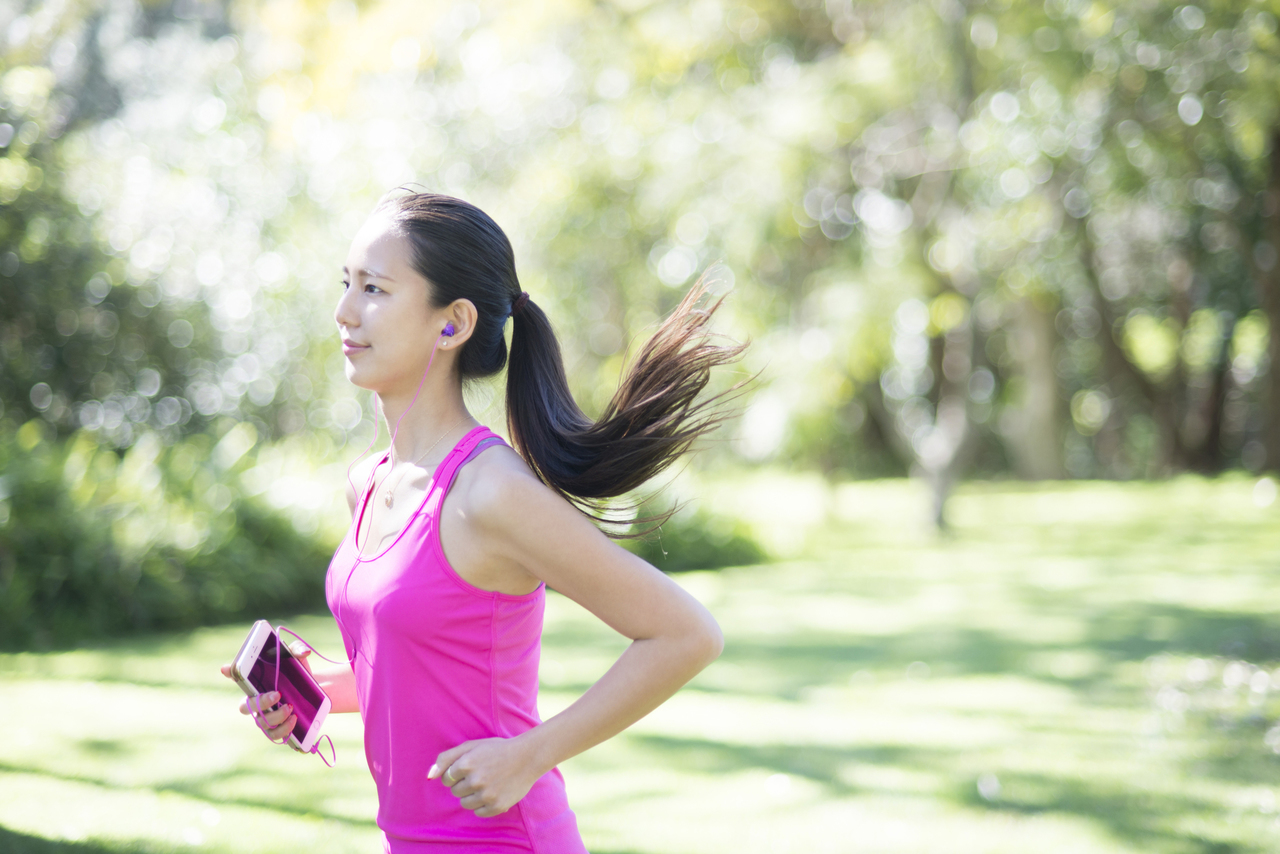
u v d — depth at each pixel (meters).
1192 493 19.42
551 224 13.91
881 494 22.30
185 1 12.30
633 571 1.48
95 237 11.49
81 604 7.59
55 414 11.45
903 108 13.27
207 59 12.47
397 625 1.54
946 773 4.36
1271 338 20.94
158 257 12.39
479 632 1.54
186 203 12.73
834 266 13.43
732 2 12.49
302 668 1.79
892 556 12.71
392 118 13.05
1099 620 8.05
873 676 6.38
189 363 12.47
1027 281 13.61
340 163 13.23
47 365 11.23
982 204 12.95
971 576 10.80
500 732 1.56
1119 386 26.62
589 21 12.01
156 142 12.66
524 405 1.68
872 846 3.50
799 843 3.53
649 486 12.46
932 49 12.36
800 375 12.56
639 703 1.47
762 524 13.30
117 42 12.27
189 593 8.05
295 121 9.34
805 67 13.37
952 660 6.80
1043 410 23.78
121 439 11.80
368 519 1.67
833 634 7.87
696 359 1.65
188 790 3.89
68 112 11.81
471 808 1.44
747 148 12.54
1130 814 3.79
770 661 6.88
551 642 7.43
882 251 13.08
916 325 13.28
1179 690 5.70
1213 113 11.84
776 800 4.00
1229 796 3.98
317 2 8.50
